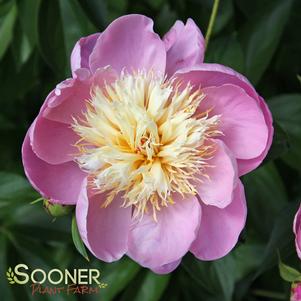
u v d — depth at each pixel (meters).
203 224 0.67
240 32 0.79
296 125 0.77
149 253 0.67
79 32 0.76
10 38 0.81
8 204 0.75
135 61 0.67
